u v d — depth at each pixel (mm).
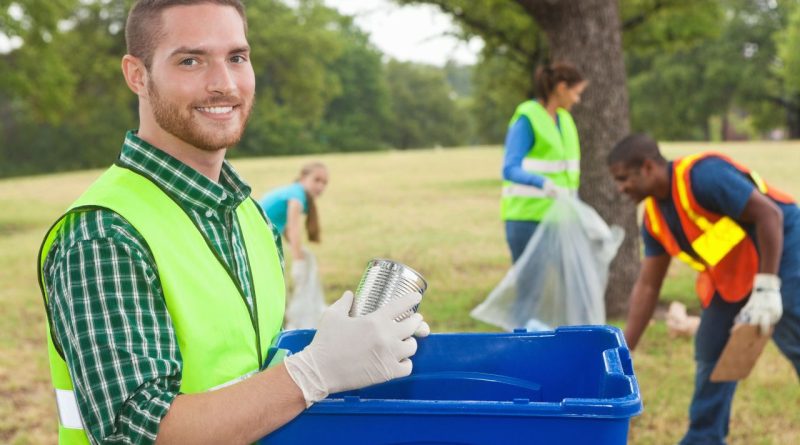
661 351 5180
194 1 1371
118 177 1367
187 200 1403
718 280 3275
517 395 1648
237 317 1418
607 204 6289
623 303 6332
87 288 1205
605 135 6301
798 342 3322
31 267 9797
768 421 4020
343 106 78875
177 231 1365
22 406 4531
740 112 69688
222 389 1253
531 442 1244
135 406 1164
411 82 91812
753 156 25531
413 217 13836
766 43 53094
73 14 36500
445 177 23031
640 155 3262
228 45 1382
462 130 92938
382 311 1339
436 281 8016
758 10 54125
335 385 1286
